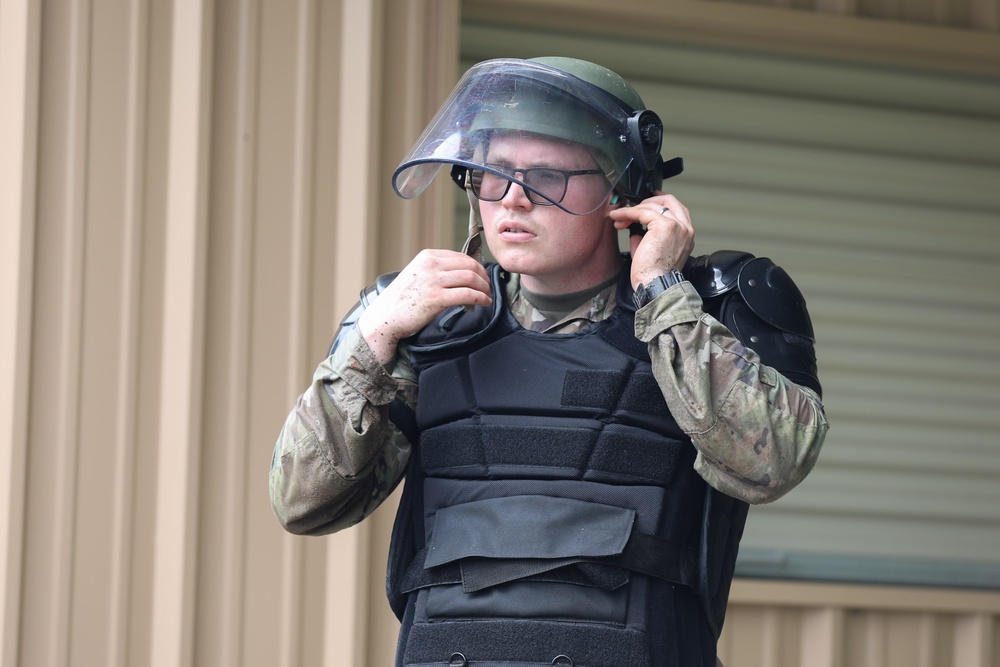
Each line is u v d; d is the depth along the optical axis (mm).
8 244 12344
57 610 12234
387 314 6324
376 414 6352
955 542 15672
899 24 15203
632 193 6562
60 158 12562
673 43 15141
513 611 6039
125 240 12602
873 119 15758
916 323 15805
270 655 12570
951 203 15953
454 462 6426
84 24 12633
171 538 12461
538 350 6449
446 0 13500
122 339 12547
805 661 14742
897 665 15008
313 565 12742
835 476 15461
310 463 6324
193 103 12750
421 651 6168
